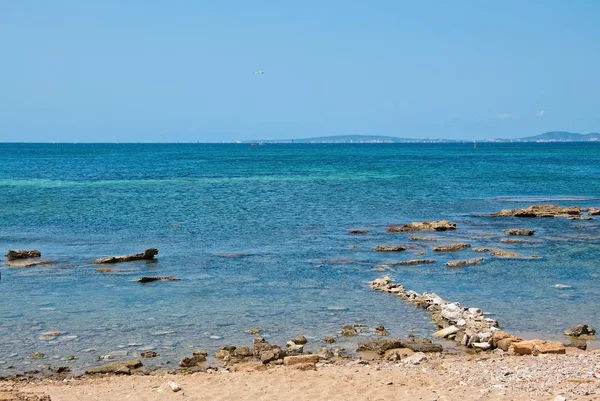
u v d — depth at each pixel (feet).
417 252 96.73
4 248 99.09
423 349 51.88
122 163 382.42
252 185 217.77
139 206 153.69
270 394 40.16
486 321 58.90
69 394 40.98
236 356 50.29
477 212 148.97
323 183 226.79
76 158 456.86
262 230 118.83
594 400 35.09
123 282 76.43
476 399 36.96
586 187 212.84
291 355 50.03
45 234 112.68
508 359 47.34
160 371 47.11
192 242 105.50
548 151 639.76
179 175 269.85
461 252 96.94
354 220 133.69
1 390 38.58
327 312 63.77
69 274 80.59
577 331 56.29
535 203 167.43
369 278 79.36
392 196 181.57
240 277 79.56
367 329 58.13
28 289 72.74
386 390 40.09
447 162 393.09
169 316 62.08
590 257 93.50
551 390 37.45
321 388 41.01
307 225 125.80
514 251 98.63
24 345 53.26
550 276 80.89
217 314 62.90
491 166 341.21
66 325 58.95
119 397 40.27
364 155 544.21
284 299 68.85
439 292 72.49
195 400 39.45
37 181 228.63
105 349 52.34
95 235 112.06
